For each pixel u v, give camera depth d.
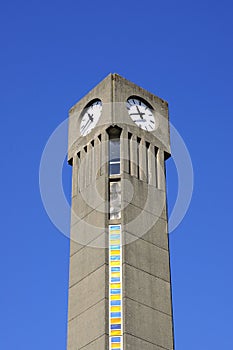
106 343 51.12
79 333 53.50
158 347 52.50
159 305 54.34
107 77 62.78
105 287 53.38
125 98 62.16
